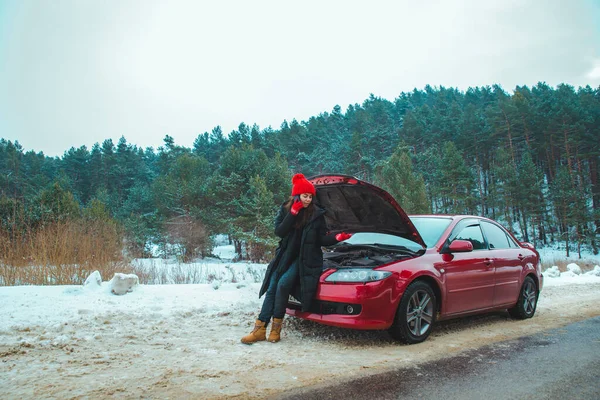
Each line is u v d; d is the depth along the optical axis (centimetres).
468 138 6278
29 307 501
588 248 4738
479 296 508
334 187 484
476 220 567
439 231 511
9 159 7744
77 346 383
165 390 284
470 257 505
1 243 780
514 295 565
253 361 355
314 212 432
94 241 927
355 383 311
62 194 2255
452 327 523
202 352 377
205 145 10138
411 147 6994
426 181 5697
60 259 789
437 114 7450
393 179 3441
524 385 316
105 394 274
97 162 8188
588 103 6794
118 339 411
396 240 520
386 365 356
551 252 4706
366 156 6322
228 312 539
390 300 411
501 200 4994
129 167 8575
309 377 320
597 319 586
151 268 1112
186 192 3944
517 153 6138
